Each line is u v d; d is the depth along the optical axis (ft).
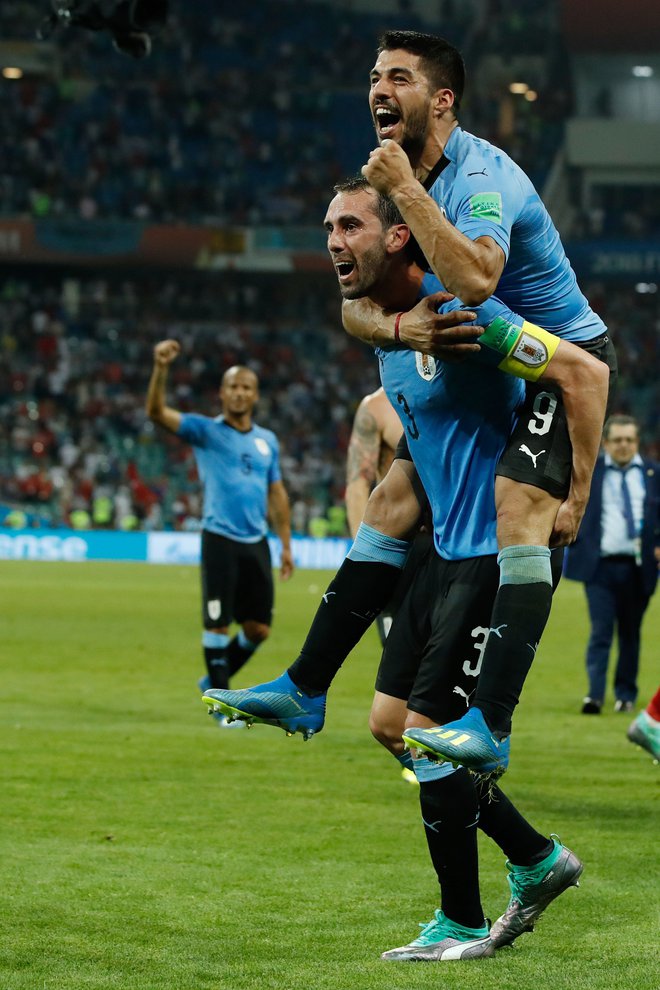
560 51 199.82
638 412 182.60
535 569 16.58
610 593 43.06
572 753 34.65
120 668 53.11
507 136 193.67
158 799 27.61
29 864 21.95
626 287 192.24
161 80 195.00
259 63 203.31
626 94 199.52
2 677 49.39
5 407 172.55
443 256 15.52
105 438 173.47
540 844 18.11
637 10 187.11
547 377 16.76
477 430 17.29
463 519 17.40
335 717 40.88
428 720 17.31
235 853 23.00
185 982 16.03
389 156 15.62
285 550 44.80
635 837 24.68
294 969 16.66
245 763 32.27
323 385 184.96
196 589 103.55
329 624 17.87
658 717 27.40
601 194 192.34
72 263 177.68
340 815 26.27
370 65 205.46
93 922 18.71
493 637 16.43
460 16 213.46
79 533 155.12
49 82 193.36
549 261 17.29
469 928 17.53
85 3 47.65
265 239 176.35
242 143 192.03
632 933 18.54
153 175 184.34
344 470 173.27
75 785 28.96
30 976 16.19
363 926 18.75
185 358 184.75
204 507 41.09
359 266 16.92
